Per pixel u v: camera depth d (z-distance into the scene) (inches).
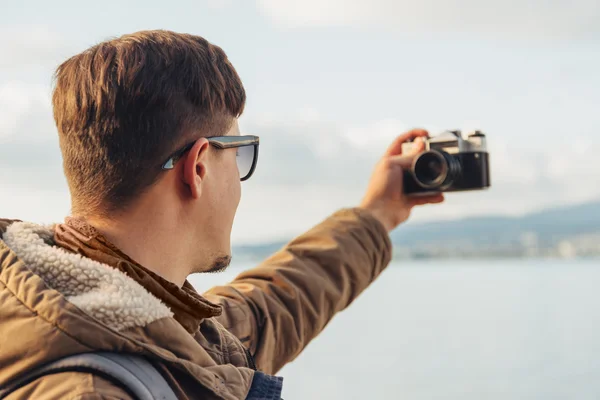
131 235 47.0
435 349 523.8
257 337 65.5
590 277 1493.6
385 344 552.4
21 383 40.9
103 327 41.2
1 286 42.5
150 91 46.1
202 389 44.6
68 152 47.4
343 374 415.5
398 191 81.9
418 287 1337.4
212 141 48.6
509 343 556.1
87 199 47.1
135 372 41.3
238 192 51.3
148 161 46.4
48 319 40.7
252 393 47.6
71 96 47.1
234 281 70.5
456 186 84.0
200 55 48.6
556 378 402.0
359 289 75.3
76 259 44.5
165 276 48.1
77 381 39.9
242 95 51.3
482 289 1235.9
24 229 47.9
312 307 70.2
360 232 76.4
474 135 84.4
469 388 377.4
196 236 49.2
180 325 45.3
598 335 585.3
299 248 73.8
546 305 887.1
